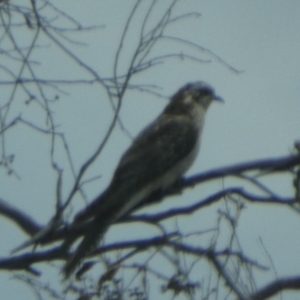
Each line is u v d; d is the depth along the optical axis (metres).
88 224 11.67
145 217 11.09
